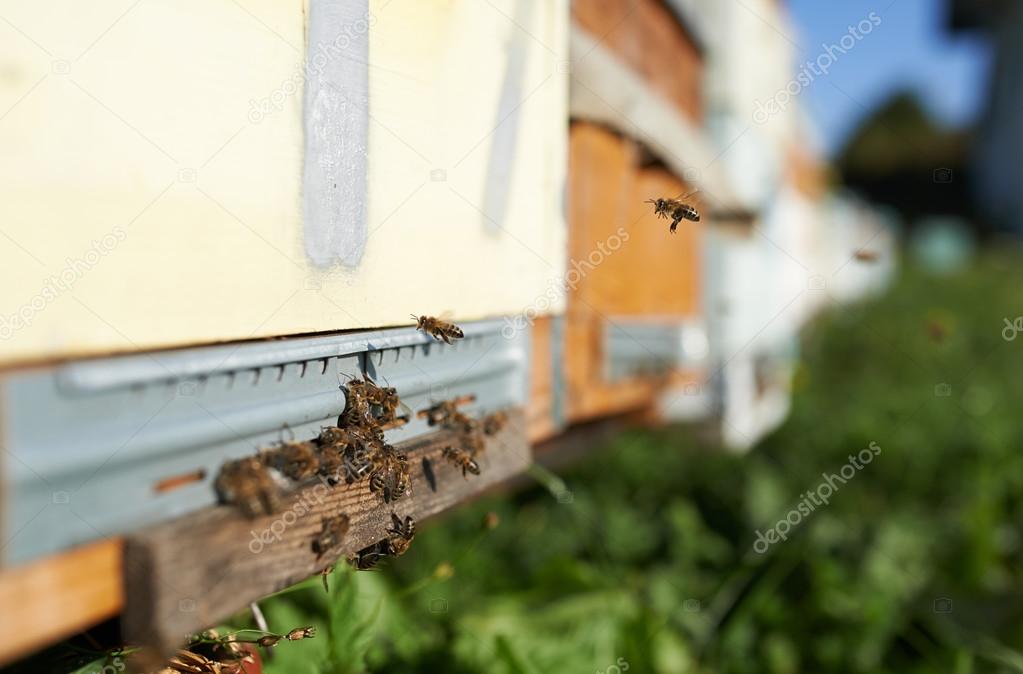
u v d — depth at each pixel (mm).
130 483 315
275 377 345
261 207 341
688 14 624
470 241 409
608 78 491
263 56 341
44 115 305
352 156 364
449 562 444
